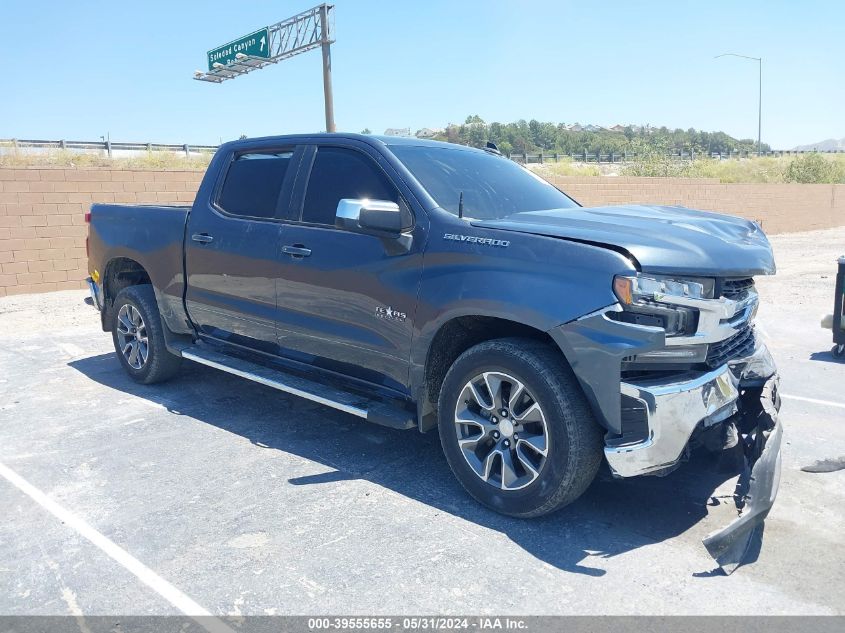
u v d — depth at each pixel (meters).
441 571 3.01
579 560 3.10
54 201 11.34
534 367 3.24
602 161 48.06
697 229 3.50
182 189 12.80
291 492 3.82
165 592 2.87
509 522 3.46
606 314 3.04
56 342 7.68
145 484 3.92
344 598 2.82
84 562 3.11
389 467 4.16
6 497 3.77
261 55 22.25
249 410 5.24
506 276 3.33
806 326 8.35
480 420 3.55
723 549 2.93
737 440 3.68
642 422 3.05
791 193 25.48
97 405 5.37
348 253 4.00
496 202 4.12
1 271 10.92
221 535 3.34
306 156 4.47
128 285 6.22
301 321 4.32
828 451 4.35
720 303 3.21
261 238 4.52
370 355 4.00
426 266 3.65
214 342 5.18
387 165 4.02
